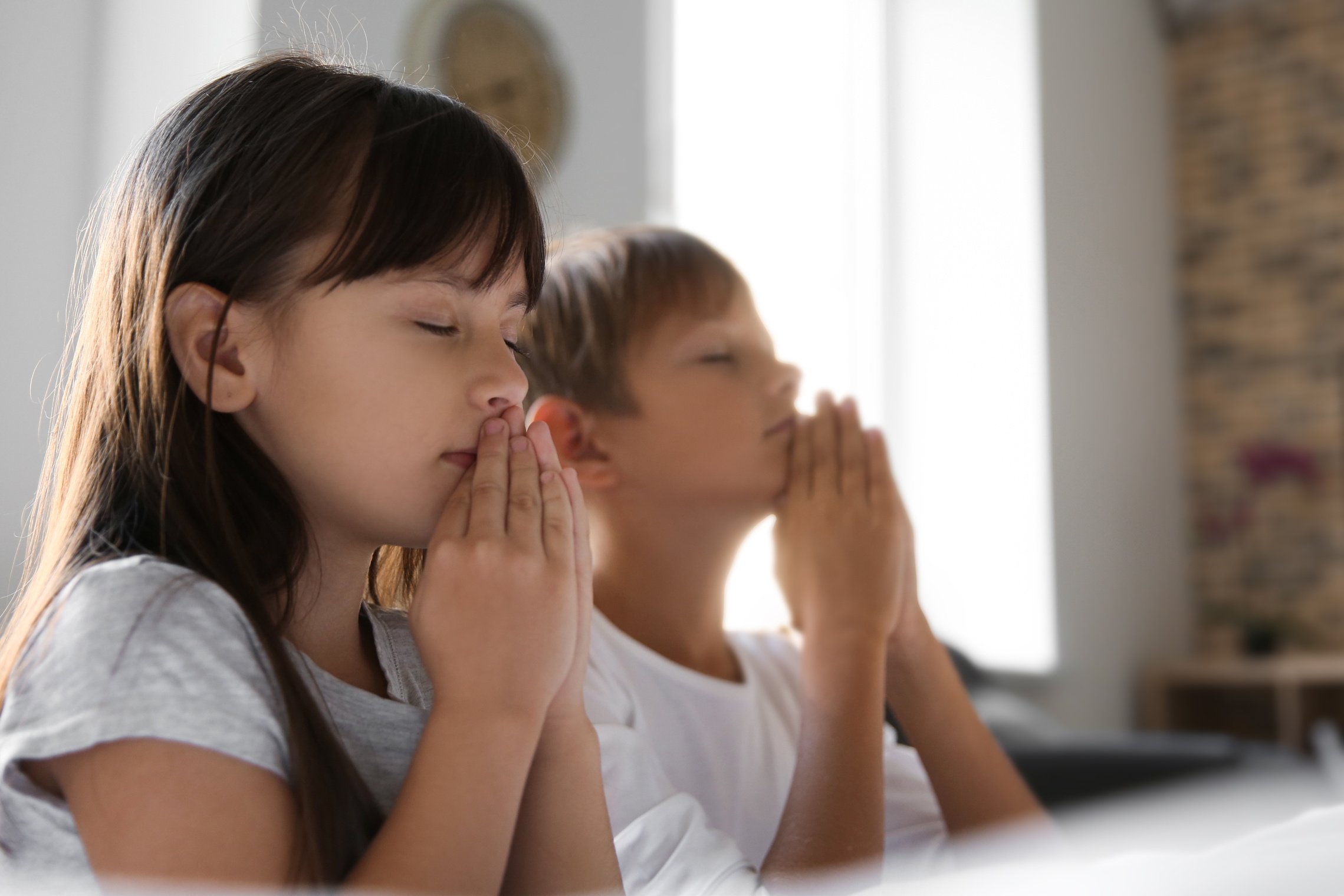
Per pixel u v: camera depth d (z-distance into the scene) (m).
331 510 0.62
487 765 0.56
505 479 0.63
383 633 0.72
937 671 1.00
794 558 0.99
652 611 1.00
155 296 0.61
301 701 0.56
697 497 0.99
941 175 4.20
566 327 1.03
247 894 0.50
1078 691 4.07
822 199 3.99
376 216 0.60
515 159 0.67
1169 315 5.04
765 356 1.02
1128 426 4.59
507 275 0.64
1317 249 4.93
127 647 0.52
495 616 0.59
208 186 0.61
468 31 2.52
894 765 1.03
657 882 0.75
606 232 1.10
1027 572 3.96
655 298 1.01
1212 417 5.03
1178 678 4.39
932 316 4.16
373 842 0.55
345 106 0.63
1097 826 1.06
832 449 1.00
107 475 0.61
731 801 0.94
